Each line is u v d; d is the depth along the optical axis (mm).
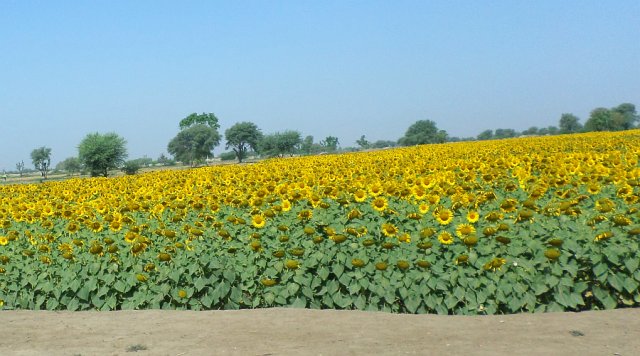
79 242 11000
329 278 9523
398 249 9406
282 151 130000
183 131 150000
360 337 7691
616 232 9070
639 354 6629
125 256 10680
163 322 8906
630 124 102625
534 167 18688
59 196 21922
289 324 8422
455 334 7641
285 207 11602
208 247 10492
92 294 10336
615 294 8805
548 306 8648
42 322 9328
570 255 8734
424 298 8914
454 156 29000
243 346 7570
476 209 10766
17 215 14758
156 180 24656
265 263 9789
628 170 15578
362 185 14477
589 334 7406
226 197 14422
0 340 8391
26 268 10953
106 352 7648
